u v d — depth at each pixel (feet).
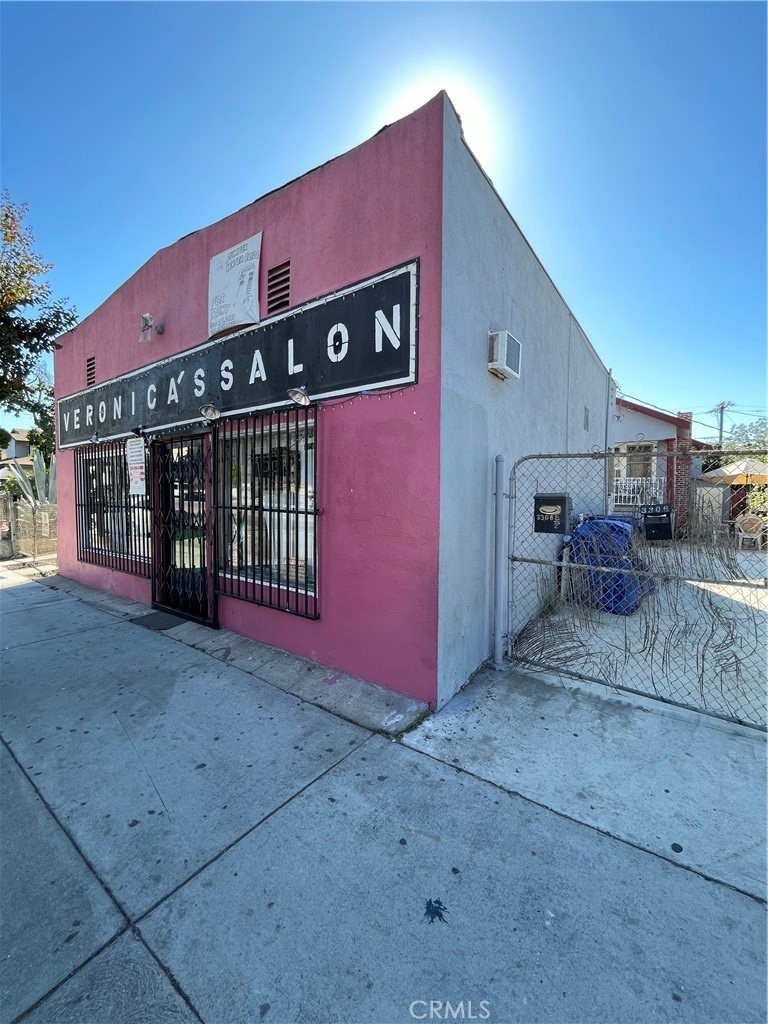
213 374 16.15
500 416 14.07
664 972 5.21
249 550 15.60
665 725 10.37
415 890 6.29
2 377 13.42
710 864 6.66
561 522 12.69
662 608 13.41
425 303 10.44
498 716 10.74
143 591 20.83
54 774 8.93
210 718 10.91
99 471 23.40
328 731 10.27
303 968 5.31
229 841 7.20
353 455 11.98
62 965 5.36
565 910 5.98
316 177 12.61
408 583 11.10
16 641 16.30
